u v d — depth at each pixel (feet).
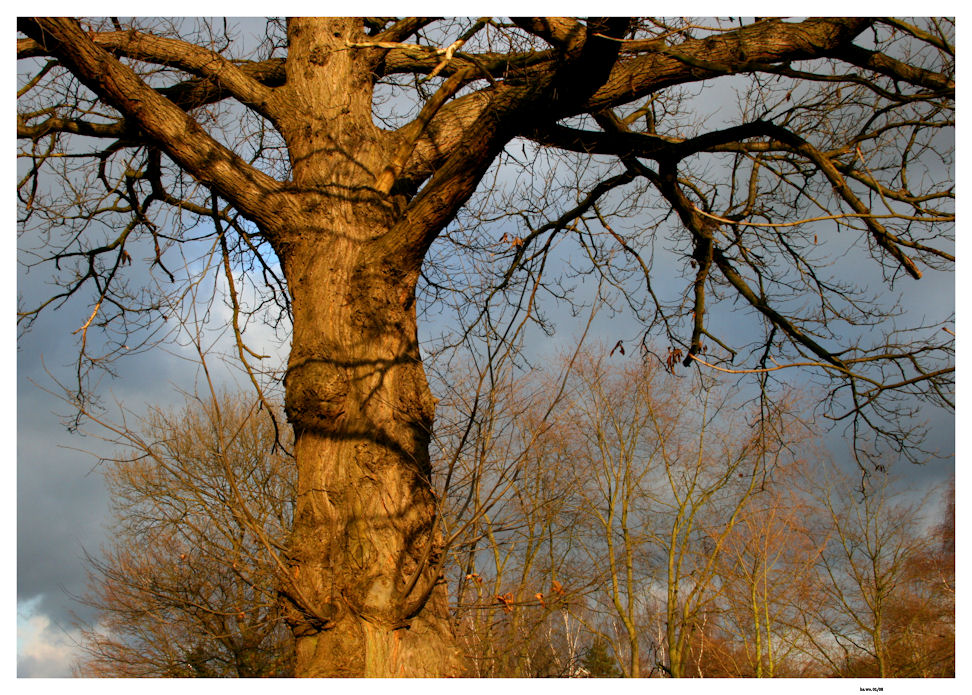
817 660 57.00
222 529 18.10
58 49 21.25
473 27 21.22
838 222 24.59
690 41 22.38
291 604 17.94
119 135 25.61
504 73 23.79
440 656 18.43
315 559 18.44
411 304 22.68
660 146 25.09
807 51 21.91
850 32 21.65
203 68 24.81
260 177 22.66
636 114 28.99
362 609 17.62
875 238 24.44
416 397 20.93
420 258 21.61
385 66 26.50
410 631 18.25
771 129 24.16
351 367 20.39
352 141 23.21
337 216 22.02
